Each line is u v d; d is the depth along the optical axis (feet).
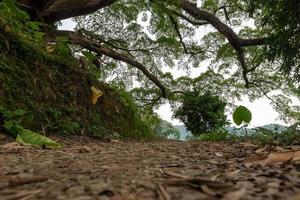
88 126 22.08
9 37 18.98
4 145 12.51
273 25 27.55
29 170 6.31
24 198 4.03
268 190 4.15
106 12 48.91
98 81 27.09
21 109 16.47
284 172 5.41
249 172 5.60
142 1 47.96
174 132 60.23
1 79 16.96
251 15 29.50
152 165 6.93
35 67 20.02
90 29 49.08
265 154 7.51
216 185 4.32
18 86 17.95
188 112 42.24
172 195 3.99
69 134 19.36
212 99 42.50
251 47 51.39
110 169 6.28
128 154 9.91
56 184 4.75
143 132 32.37
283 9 25.85
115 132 25.48
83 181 4.91
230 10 52.21
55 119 19.26
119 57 40.09
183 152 10.83
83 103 23.49
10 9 18.93
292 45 26.18
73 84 23.03
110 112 27.35
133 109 31.40
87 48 36.47
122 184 4.63
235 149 11.60
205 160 7.92
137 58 55.83
